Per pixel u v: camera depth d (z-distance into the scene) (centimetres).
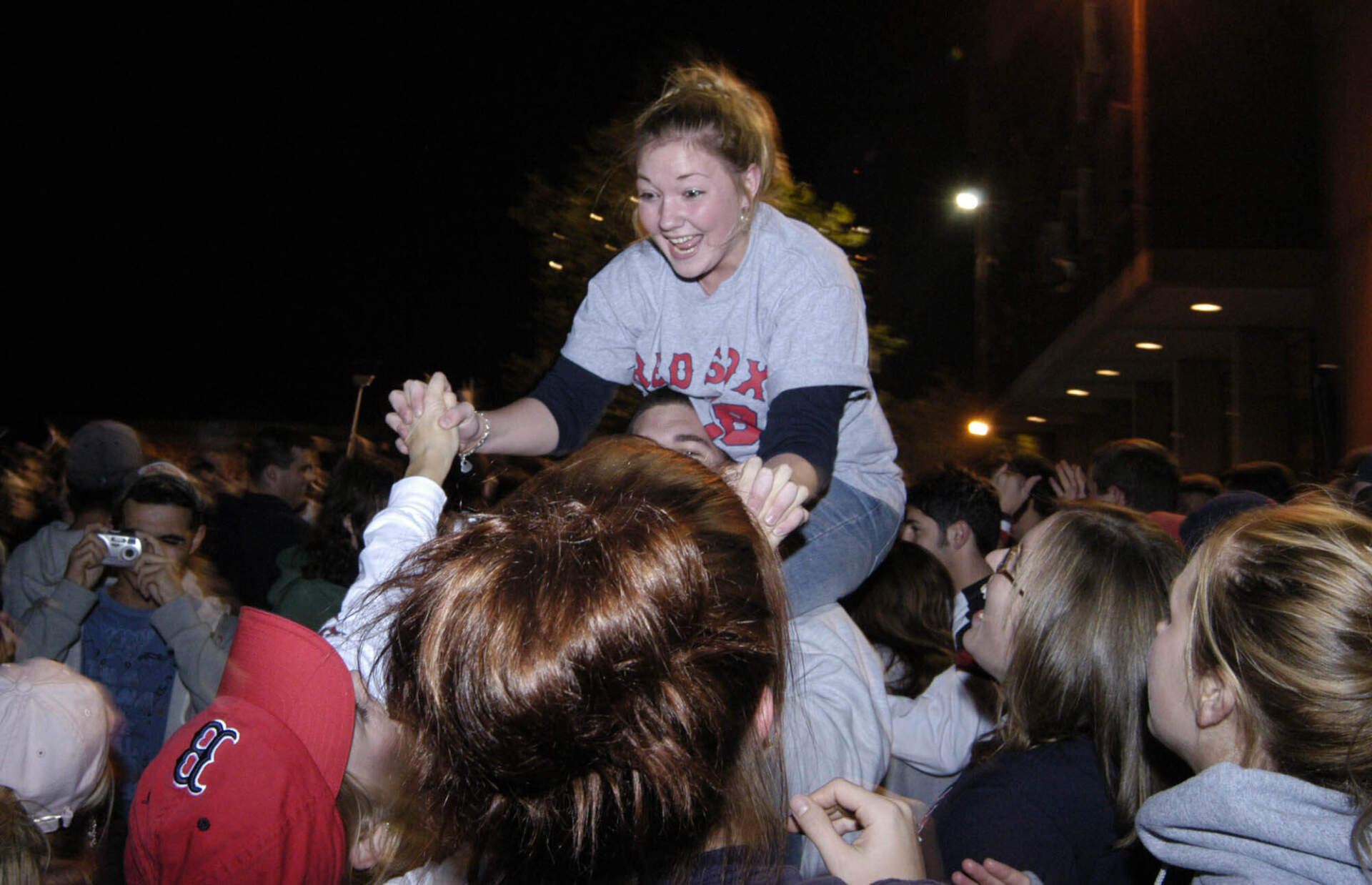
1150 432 1648
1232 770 146
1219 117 1071
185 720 342
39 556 383
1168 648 166
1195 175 1070
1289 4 1077
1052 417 2098
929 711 313
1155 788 202
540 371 807
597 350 265
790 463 211
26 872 182
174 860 155
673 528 114
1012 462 551
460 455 223
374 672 146
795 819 156
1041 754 213
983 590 305
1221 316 1180
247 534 511
